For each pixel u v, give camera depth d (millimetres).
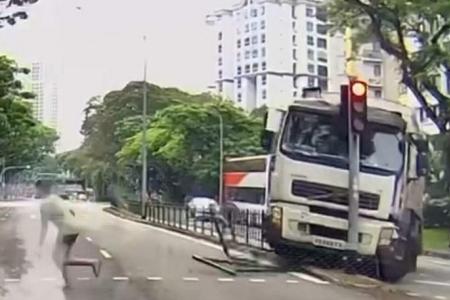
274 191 17297
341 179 16609
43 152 79062
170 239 28109
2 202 76625
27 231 32156
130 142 63719
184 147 57531
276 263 18062
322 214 16656
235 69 59344
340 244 16531
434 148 31281
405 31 30047
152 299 12797
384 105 17109
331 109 16844
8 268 17609
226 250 20219
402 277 16641
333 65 45594
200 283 15023
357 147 15938
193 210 35156
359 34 30844
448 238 32562
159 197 59031
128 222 41375
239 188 39625
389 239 16375
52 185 18125
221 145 53625
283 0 50562
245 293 13594
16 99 48812
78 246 23984
